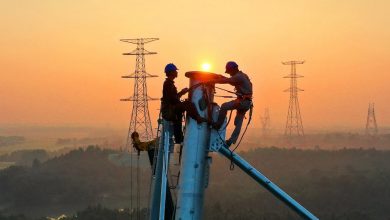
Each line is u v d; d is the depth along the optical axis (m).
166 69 10.06
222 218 175.25
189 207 8.80
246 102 9.91
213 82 9.32
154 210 9.90
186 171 8.96
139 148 11.30
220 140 9.17
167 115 9.84
